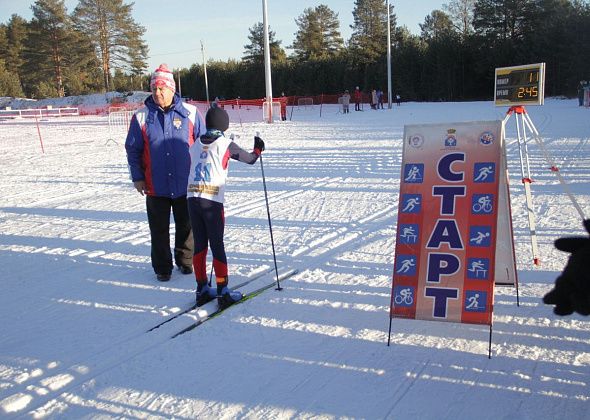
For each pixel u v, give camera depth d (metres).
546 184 9.41
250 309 4.91
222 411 3.37
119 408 3.46
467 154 4.07
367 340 4.24
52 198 10.76
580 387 3.49
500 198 4.50
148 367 3.96
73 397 3.61
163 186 5.70
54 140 24.11
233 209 8.93
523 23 53.66
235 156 5.07
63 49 72.56
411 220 4.14
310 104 53.84
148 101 5.79
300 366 3.88
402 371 3.76
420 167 4.17
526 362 3.83
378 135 19.77
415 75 57.62
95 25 71.69
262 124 29.41
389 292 5.19
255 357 4.04
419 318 4.02
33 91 78.69
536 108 30.53
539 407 3.29
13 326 4.78
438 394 3.47
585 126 18.56
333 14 80.75
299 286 5.43
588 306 3.18
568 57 46.22
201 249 5.06
